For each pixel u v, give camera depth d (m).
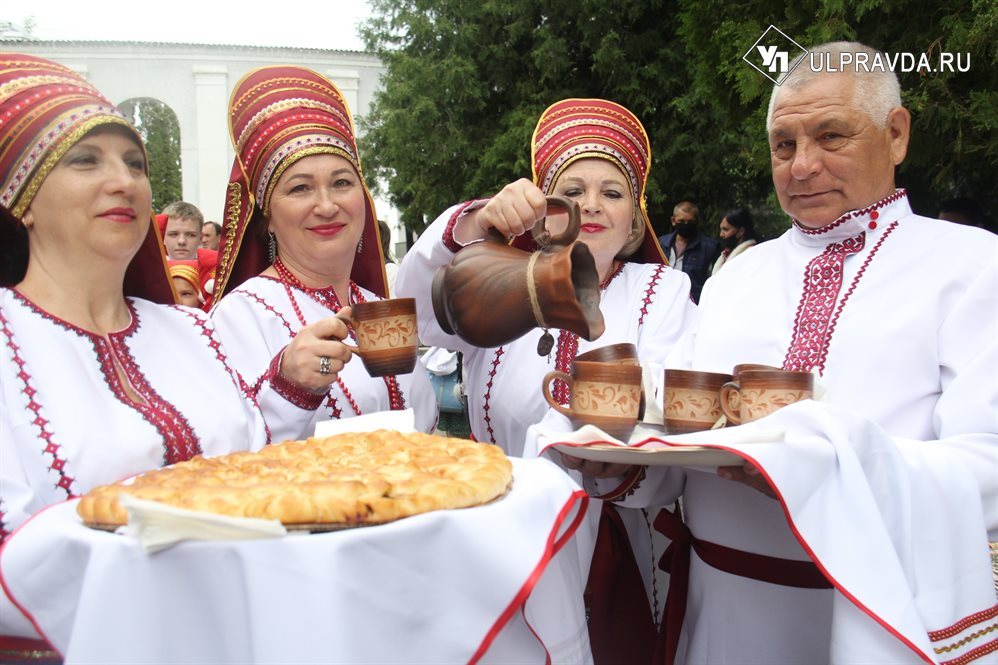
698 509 2.00
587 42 14.39
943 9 5.58
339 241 2.32
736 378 1.71
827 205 1.98
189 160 24.50
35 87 1.63
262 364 2.22
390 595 1.16
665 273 2.60
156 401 1.73
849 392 1.85
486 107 16.28
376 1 17.80
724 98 7.16
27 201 1.62
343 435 1.75
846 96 1.91
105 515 1.24
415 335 1.95
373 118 19.55
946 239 1.89
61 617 1.24
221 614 1.14
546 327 1.69
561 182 2.43
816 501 1.46
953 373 1.76
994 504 1.61
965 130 5.80
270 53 24.23
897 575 1.42
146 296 1.98
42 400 1.57
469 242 2.16
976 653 1.52
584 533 2.16
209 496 1.23
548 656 1.45
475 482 1.31
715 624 1.94
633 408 1.75
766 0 6.36
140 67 23.98
